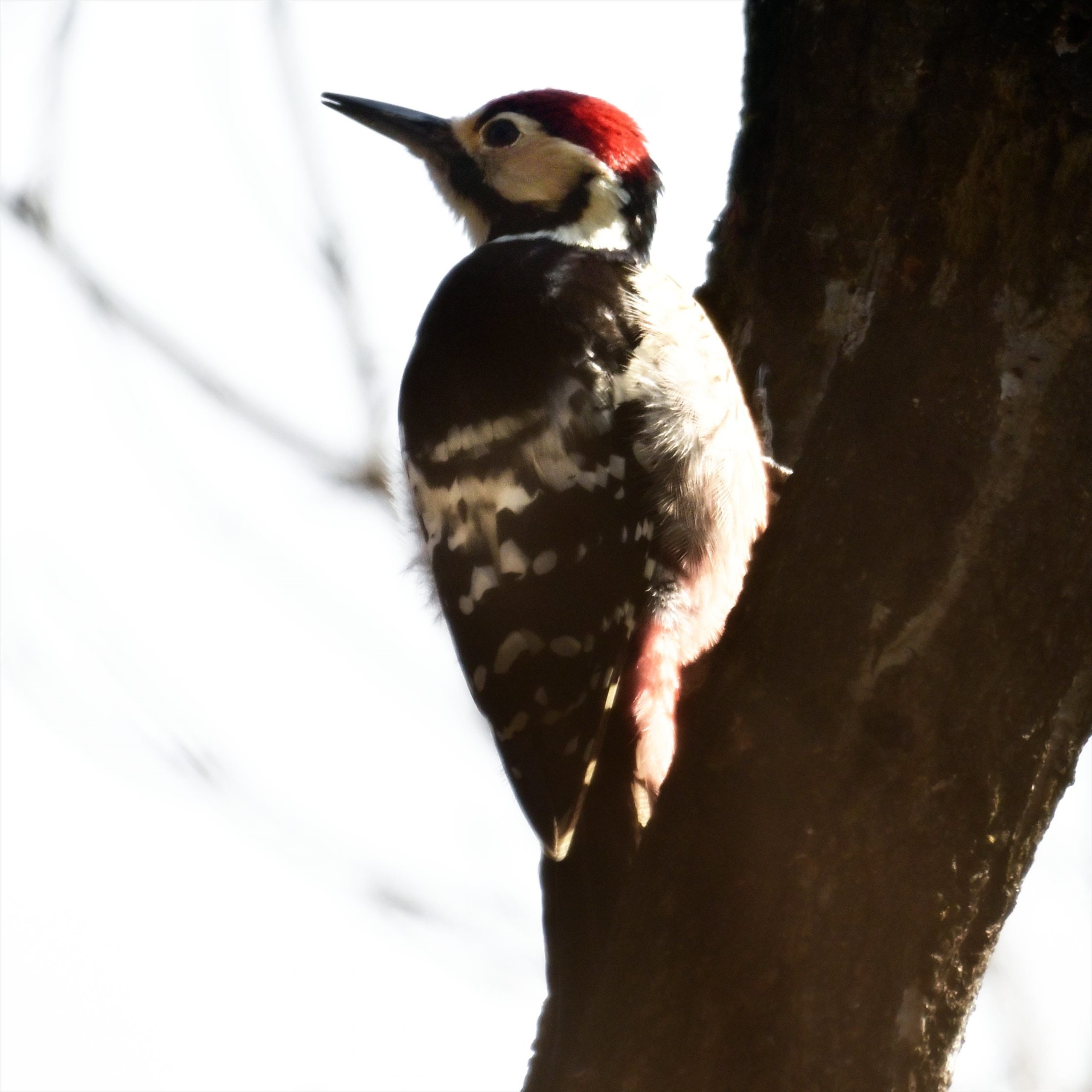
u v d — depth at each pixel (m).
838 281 7.81
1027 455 5.69
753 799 5.43
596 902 6.97
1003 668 5.50
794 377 7.97
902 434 5.77
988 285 5.90
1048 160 5.96
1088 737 5.67
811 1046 5.14
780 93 7.93
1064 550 5.62
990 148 6.00
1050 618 5.57
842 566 5.66
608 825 7.22
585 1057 5.34
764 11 8.16
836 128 7.70
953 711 5.45
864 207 7.71
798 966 5.22
